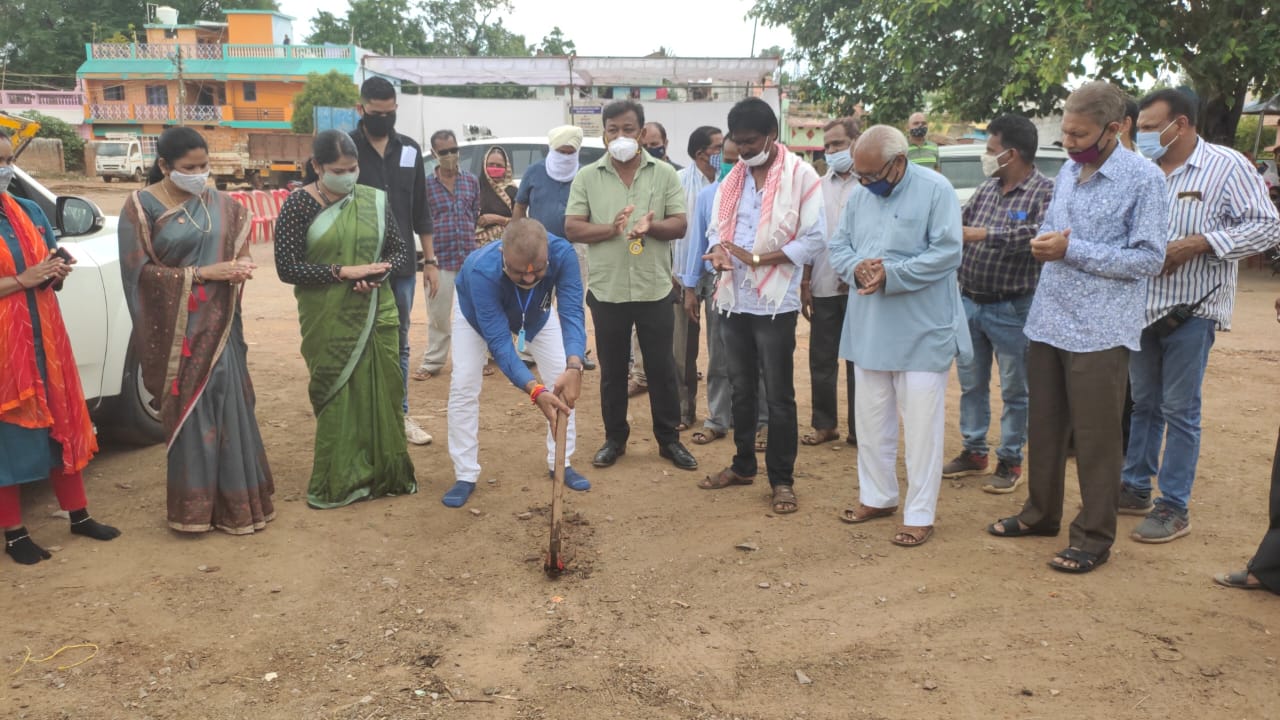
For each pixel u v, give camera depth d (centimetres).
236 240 426
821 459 555
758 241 450
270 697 301
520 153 1020
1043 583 378
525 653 329
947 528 442
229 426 425
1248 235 389
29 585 378
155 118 4691
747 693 303
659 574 393
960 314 416
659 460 552
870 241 415
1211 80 1280
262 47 4609
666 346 527
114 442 560
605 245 516
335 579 388
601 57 2306
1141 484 454
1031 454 418
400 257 475
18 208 393
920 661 320
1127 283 376
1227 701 294
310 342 459
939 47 1524
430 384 731
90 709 294
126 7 5834
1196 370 412
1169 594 367
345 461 467
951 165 1204
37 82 5484
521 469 534
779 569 396
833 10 1744
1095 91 364
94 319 496
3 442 385
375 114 541
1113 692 299
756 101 445
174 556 408
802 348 893
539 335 482
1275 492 364
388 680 311
